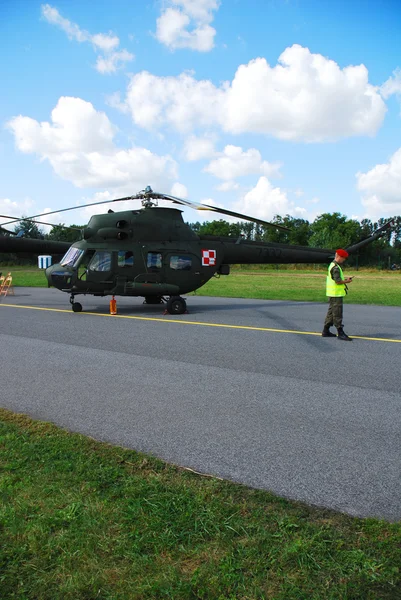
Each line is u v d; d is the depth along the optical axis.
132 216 13.81
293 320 12.55
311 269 63.00
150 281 13.65
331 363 7.40
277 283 30.27
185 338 9.61
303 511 2.92
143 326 11.27
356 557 2.42
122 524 2.67
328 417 4.87
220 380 6.32
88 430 4.42
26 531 2.57
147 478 3.30
